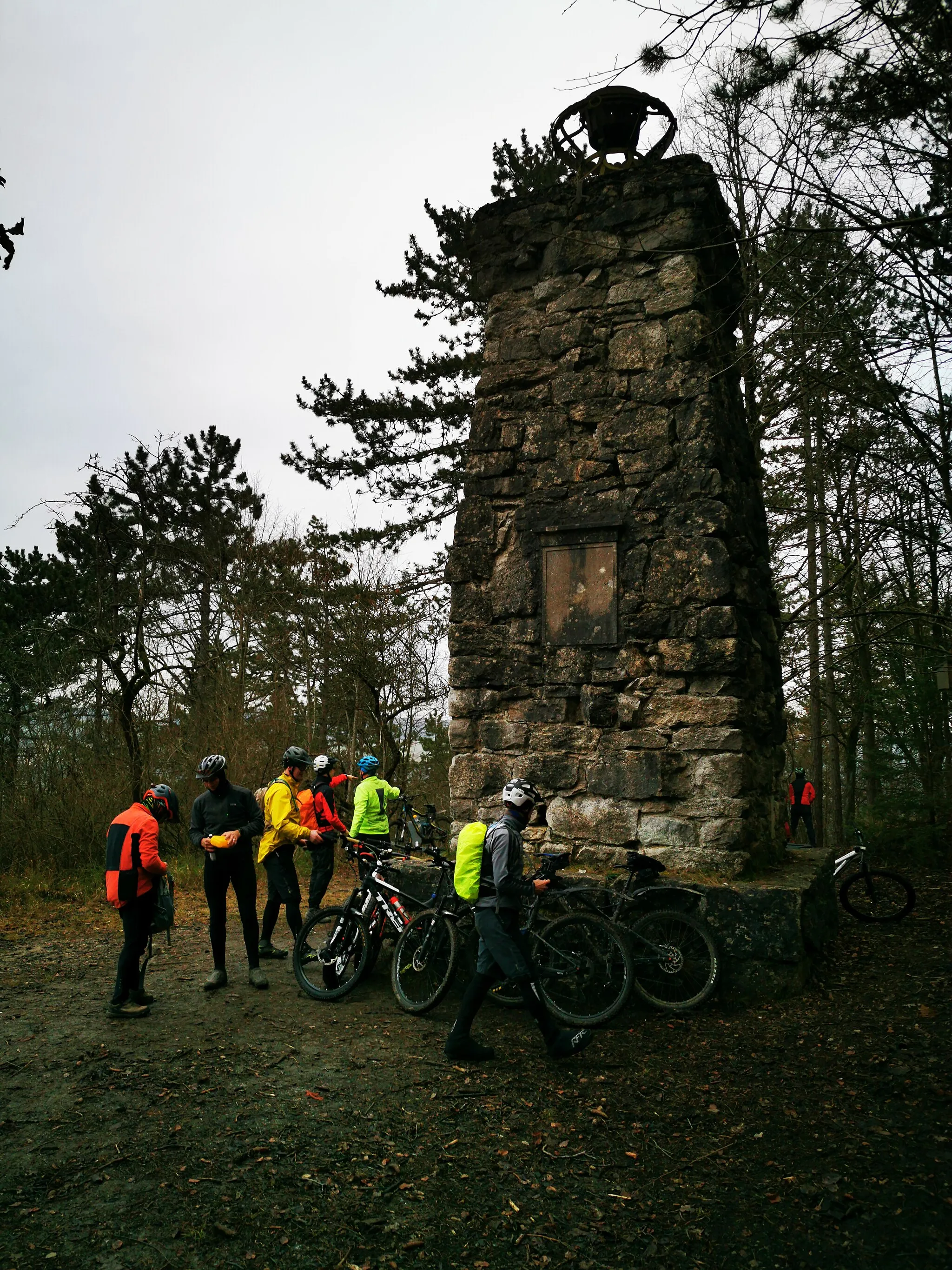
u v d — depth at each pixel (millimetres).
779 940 5594
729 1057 4867
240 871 6500
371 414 15586
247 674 15016
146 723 13172
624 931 5703
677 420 6656
